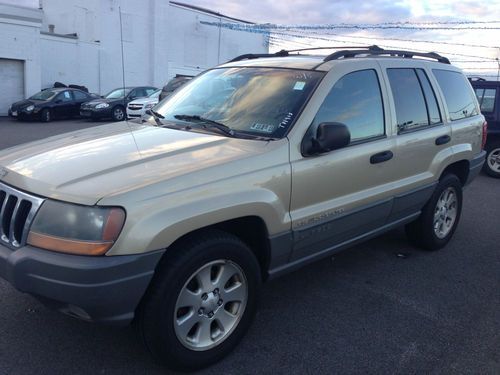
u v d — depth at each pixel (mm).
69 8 32125
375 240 5555
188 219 2734
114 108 20578
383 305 3998
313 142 3424
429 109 4742
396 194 4262
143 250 2582
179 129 3678
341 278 4500
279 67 4027
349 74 3877
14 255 2619
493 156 10148
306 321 3695
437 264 4938
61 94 20797
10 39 22438
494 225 6441
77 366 3035
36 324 3465
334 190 3635
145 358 3141
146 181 2717
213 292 3018
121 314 2664
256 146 3260
